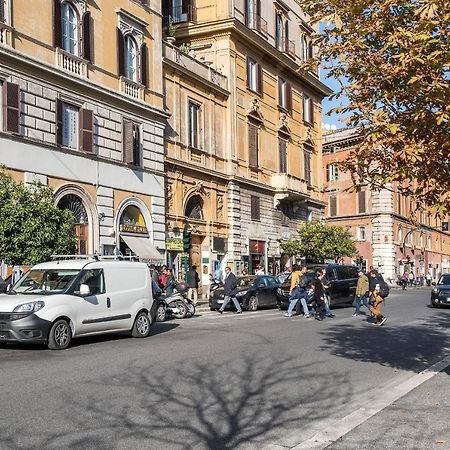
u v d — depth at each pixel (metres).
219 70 37.28
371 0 8.34
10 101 21.94
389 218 67.25
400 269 68.81
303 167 47.06
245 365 11.51
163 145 30.83
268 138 41.88
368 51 8.52
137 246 28.08
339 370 11.17
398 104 8.43
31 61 22.75
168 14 38.28
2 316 13.05
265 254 40.78
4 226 17.05
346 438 6.59
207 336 16.34
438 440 6.44
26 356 12.38
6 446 6.22
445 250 89.25
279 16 43.34
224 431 7.04
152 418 7.49
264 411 8.03
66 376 10.05
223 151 36.94
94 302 14.46
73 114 25.22
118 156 27.58
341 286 27.58
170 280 23.91
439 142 8.06
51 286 14.30
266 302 27.36
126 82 28.23
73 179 24.84
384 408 7.94
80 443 6.39
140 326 15.91
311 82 47.69
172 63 31.95
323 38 8.95
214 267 35.25
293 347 14.16
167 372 10.60
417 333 17.45
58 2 24.41
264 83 41.47
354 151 8.78
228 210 37.12
